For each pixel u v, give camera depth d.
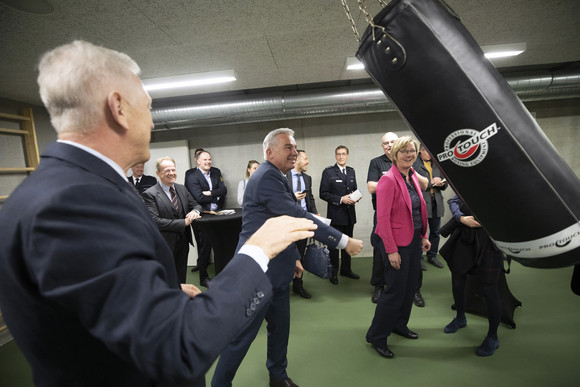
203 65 2.59
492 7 1.91
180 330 0.39
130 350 0.38
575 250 0.62
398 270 1.77
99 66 0.50
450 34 0.63
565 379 1.64
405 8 0.64
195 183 3.74
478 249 1.83
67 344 0.46
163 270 0.45
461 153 0.65
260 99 3.56
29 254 0.39
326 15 1.86
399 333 2.13
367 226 4.24
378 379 1.73
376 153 4.18
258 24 1.93
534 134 0.62
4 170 2.79
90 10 1.64
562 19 2.09
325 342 2.13
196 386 0.58
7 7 1.55
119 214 0.43
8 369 2.02
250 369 1.89
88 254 0.38
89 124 0.50
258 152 4.35
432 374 1.74
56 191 0.40
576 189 0.62
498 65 3.13
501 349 1.92
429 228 3.51
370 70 0.74
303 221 0.61
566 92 3.38
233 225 3.04
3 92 2.80
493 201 0.66
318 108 3.56
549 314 2.31
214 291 0.46
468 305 2.43
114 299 0.38
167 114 3.64
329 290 3.06
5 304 0.45
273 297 1.57
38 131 3.37
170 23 1.83
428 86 0.64
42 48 2.02
